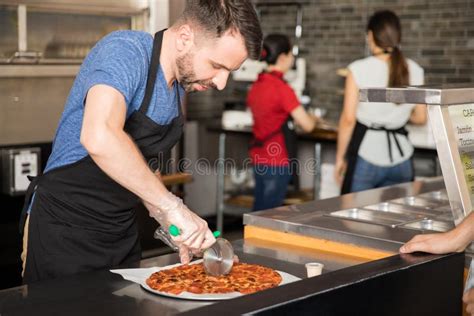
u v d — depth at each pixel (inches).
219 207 223.5
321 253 86.7
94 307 64.5
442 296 73.5
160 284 70.2
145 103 78.0
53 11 145.7
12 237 145.0
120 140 68.6
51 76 147.3
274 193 191.2
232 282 71.9
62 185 81.3
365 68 161.3
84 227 82.4
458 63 222.8
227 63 72.5
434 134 80.0
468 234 74.2
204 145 247.1
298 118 184.9
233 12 70.4
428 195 111.1
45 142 150.3
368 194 111.7
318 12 251.9
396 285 66.8
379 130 163.9
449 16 223.1
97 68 72.2
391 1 235.0
